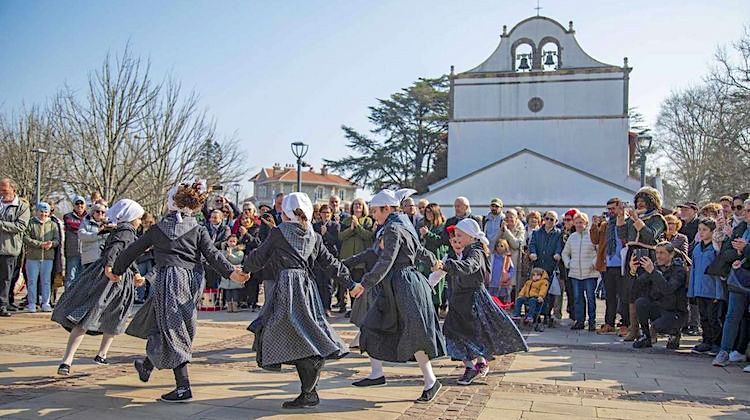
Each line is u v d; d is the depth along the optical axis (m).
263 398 6.14
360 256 7.06
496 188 39.03
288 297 5.64
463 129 43.94
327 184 78.00
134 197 27.94
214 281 12.46
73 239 12.19
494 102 43.66
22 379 6.63
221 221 12.37
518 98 43.38
